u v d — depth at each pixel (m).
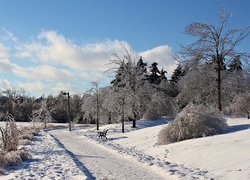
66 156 16.62
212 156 13.22
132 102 43.41
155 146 20.19
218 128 19.67
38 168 12.69
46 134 40.28
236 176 9.82
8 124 19.73
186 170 11.65
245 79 36.25
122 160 15.41
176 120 20.09
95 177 10.95
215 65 30.75
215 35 29.48
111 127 47.88
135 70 45.62
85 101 58.09
